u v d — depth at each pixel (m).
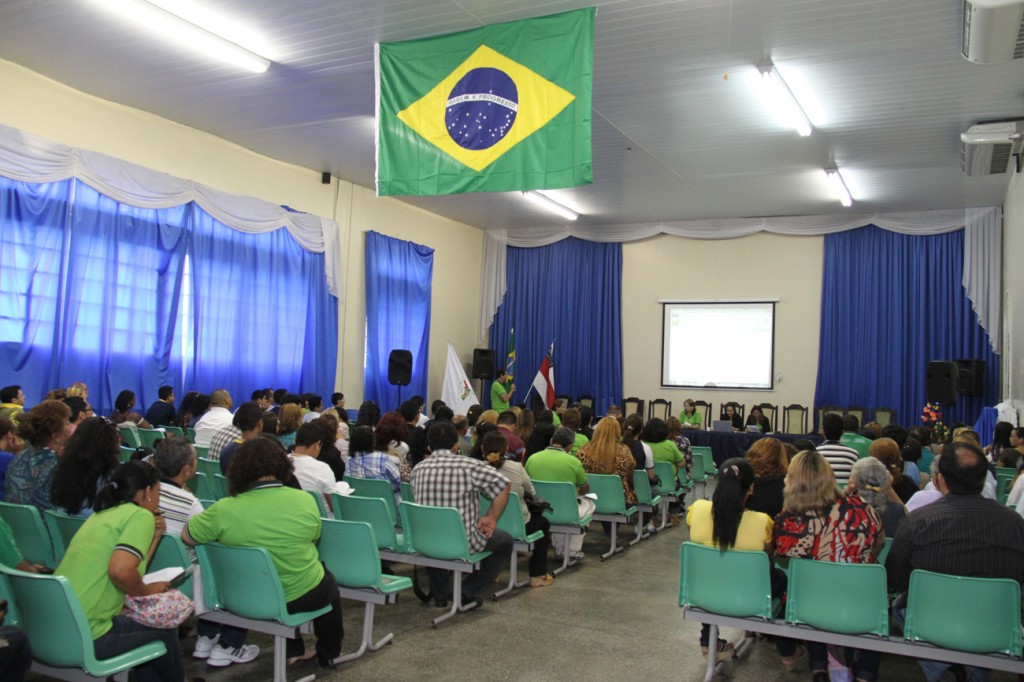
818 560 3.51
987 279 12.31
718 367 14.23
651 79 7.64
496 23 6.30
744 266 14.16
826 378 13.28
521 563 6.48
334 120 9.32
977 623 3.16
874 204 12.53
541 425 6.85
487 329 15.80
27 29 6.94
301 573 3.42
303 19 6.65
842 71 7.30
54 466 3.93
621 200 12.94
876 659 3.65
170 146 9.42
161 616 2.89
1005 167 9.09
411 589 5.50
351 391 12.46
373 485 5.25
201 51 7.30
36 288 7.85
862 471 4.27
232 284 10.15
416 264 13.70
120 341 8.72
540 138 5.81
